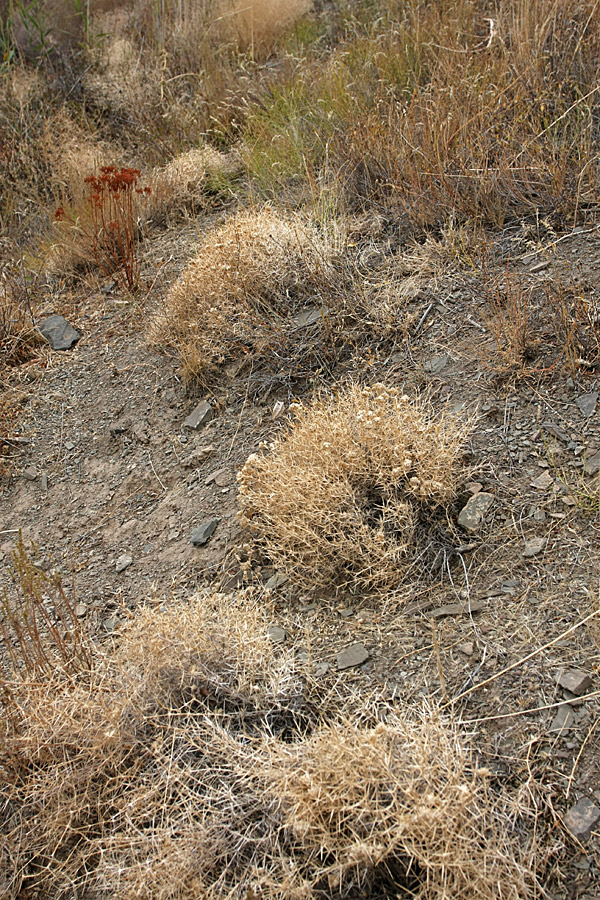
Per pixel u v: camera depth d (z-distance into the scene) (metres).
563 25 4.84
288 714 2.45
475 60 5.10
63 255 5.45
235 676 2.53
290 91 6.08
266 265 4.23
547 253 3.79
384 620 2.67
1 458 4.15
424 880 1.97
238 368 4.01
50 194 6.52
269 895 1.97
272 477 3.07
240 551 3.14
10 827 2.43
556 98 4.46
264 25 7.57
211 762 2.33
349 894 2.00
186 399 4.07
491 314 3.63
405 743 2.13
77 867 2.28
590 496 2.76
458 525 2.88
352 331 3.88
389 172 4.56
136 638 2.63
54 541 3.63
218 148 6.32
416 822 1.92
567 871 1.94
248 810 2.16
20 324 4.87
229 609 2.73
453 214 4.14
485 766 2.16
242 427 3.77
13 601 3.34
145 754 2.41
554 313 3.46
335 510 2.89
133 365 4.45
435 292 3.89
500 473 2.99
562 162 4.01
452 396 3.37
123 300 4.95
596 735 2.17
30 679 2.67
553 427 3.08
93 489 3.85
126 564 3.36
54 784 2.38
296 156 5.31
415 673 2.46
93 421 4.21
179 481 3.67
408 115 4.73
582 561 2.61
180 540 3.36
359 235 4.45
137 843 2.18
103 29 8.32
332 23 7.35
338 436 3.03
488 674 2.38
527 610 2.53
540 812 2.05
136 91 7.17
